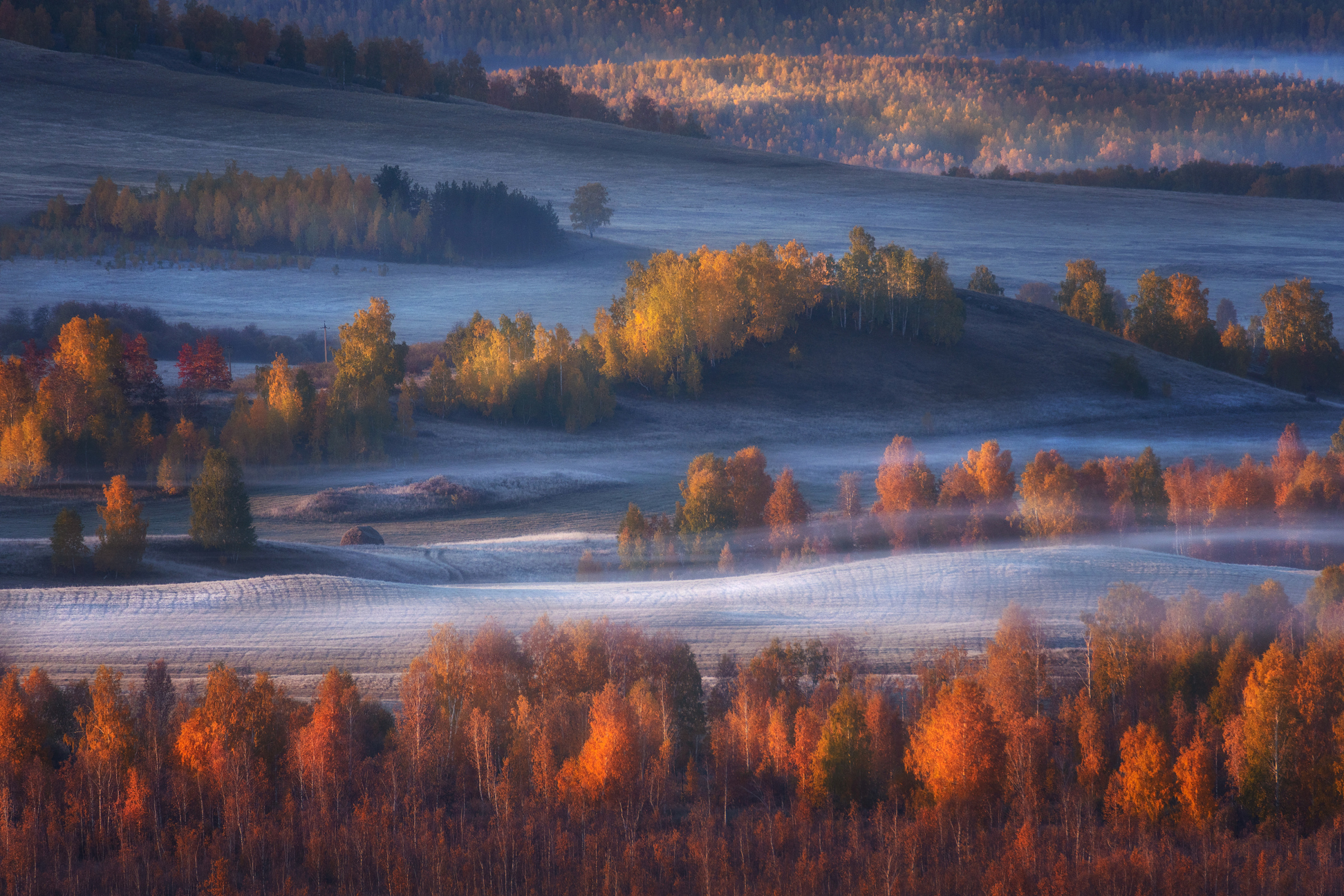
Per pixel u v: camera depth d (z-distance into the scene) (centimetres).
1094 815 16500
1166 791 16162
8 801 15988
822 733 17150
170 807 16538
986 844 15650
